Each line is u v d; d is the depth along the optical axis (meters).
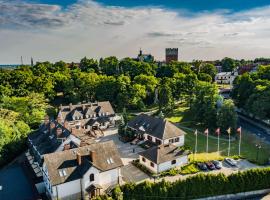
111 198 49.16
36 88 130.25
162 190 51.94
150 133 78.81
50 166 52.81
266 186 57.44
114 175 57.66
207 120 93.25
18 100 98.88
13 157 73.31
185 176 61.25
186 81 128.62
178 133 77.88
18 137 76.44
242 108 116.88
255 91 104.75
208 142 82.44
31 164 65.81
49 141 69.81
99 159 56.81
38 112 96.69
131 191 51.56
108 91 126.31
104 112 101.69
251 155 72.75
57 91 142.88
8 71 139.50
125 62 183.75
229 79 189.00
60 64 181.62
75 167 54.53
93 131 91.19
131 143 80.81
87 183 53.91
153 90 131.12
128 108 123.06
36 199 52.03
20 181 58.16
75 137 69.38
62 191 52.25
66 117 96.88
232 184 55.66
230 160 67.75
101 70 187.88
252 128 96.88
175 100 130.75
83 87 131.88
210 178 54.94
